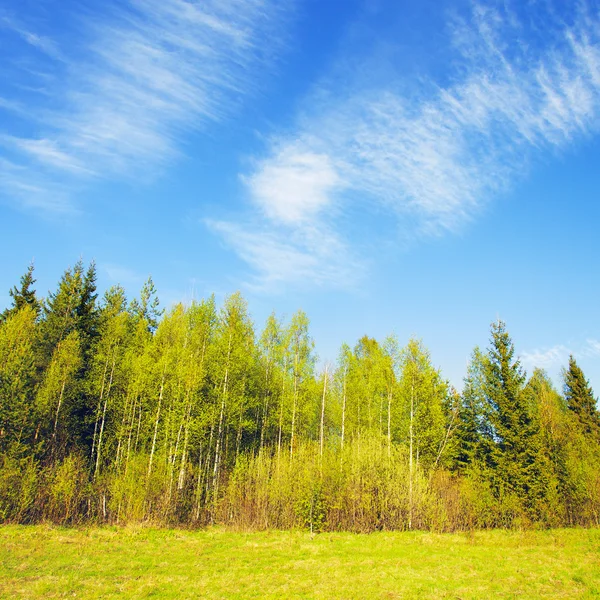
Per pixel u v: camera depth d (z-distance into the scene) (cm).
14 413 2753
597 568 1775
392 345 3900
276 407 3841
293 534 2542
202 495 3109
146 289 5050
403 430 3606
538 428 3341
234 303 3481
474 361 4362
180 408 3003
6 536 2091
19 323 3122
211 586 1480
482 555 2044
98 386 3344
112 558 1808
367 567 1786
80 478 2777
